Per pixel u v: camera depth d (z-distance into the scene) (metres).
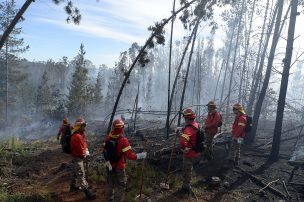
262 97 14.70
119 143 7.39
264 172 10.91
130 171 10.05
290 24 12.08
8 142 15.33
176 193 9.00
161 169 10.66
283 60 12.26
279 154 13.09
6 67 44.56
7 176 10.47
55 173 10.84
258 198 9.02
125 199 8.33
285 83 12.02
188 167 8.87
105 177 9.92
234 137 10.99
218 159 11.73
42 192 8.97
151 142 14.80
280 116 12.16
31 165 11.73
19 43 44.72
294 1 11.98
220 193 9.23
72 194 8.84
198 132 8.65
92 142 16.45
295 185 9.91
